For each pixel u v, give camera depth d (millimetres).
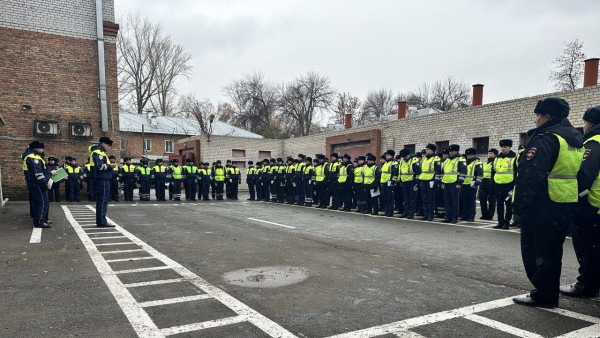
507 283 4512
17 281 4383
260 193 19141
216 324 3205
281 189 17719
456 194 10086
